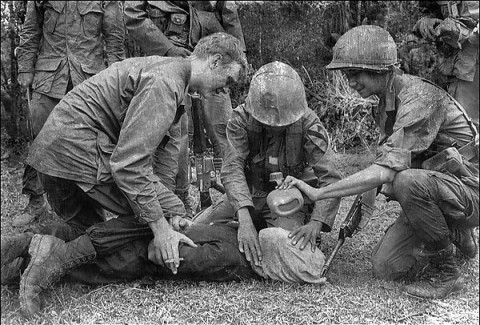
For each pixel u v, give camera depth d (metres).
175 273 3.14
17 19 6.27
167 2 4.57
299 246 3.26
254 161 3.45
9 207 5.07
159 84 3.09
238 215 3.30
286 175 3.44
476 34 4.32
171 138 3.65
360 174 3.09
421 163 3.39
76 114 3.21
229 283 3.28
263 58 7.26
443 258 3.25
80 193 3.43
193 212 4.61
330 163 3.34
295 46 7.28
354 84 3.31
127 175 3.06
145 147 3.07
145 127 3.06
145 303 3.07
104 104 3.23
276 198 3.04
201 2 4.71
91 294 3.16
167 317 2.95
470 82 4.54
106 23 4.59
